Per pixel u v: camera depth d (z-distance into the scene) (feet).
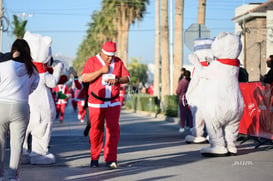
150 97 98.58
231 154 28.99
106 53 24.91
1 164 20.16
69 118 79.30
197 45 36.73
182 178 21.38
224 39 28.07
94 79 24.86
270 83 33.86
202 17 89.81
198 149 33.58
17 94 19.81
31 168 25.55
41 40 26.71
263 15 136.05
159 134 48.37
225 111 27.96
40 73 26.66
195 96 38.09
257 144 36.22
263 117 35.22
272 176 21.68
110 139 25.03
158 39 124.26
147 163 26.58
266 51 132.46
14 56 20.11
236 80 28.60
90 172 23.67
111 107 25.02
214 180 20.83
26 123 20.24
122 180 21.12
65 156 30.42
